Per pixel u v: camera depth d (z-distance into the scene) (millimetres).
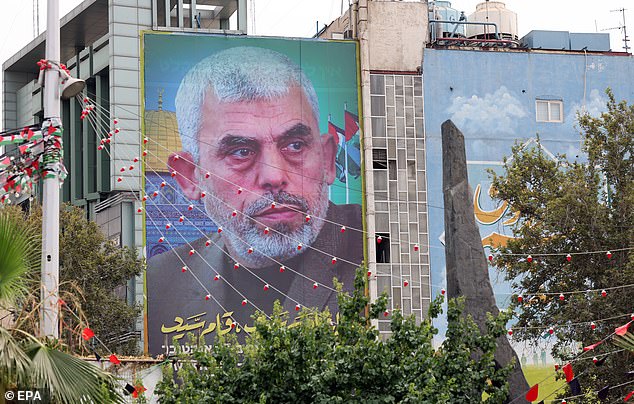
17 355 45531
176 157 152125
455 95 163000
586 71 166875
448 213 158375
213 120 153875
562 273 114688
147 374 79500
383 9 163625
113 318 133750
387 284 156250
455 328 69250
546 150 163625
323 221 154500
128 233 162125
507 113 163750
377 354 64750
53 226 56906
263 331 66000
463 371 67875
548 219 114438
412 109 161750
